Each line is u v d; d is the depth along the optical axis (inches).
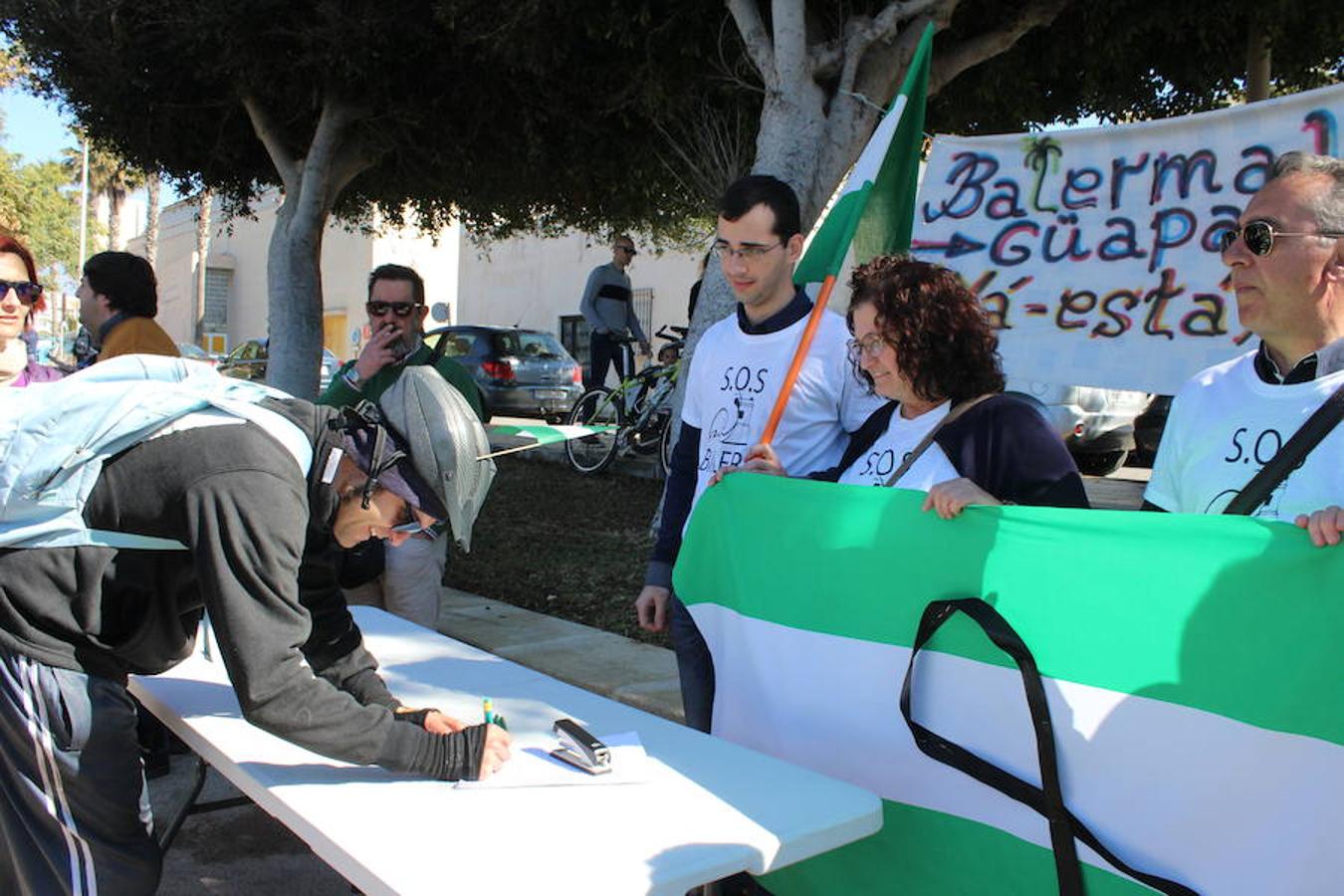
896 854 82.4
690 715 108.2
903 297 87.6
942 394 89.0
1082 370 162.9
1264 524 64.9
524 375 587.5
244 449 68.7
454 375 149.4
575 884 58.3
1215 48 290.5
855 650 85.6
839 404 106.7
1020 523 75.6
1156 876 67.8
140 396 69.3
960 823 78.5
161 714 90.7
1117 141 159.9
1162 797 68.1
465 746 73.7
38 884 76.1
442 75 339.9
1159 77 316.2
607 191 418.9
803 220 226.2
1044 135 166.1
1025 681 72.4
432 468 73.5
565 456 422.9
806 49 233.0
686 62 284.7
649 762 78.4
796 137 228.1
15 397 71.6
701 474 110.9
